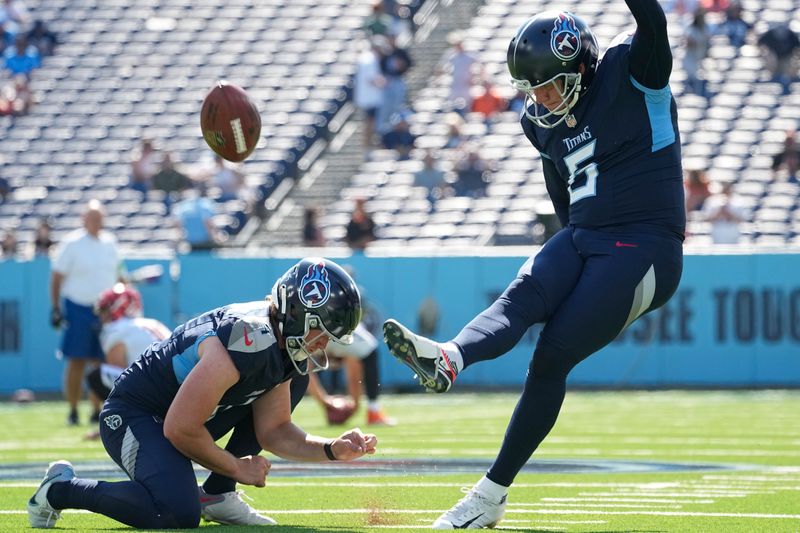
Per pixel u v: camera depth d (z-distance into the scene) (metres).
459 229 64.81
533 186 66.62
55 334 57.78
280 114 75.56
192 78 80.25
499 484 16.80
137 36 84.00
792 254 54.84
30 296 58.03
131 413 16.48
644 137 16.56
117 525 16.94
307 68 79.19
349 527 16.64
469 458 28.08
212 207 62.84
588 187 16.78
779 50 71.56
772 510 18.91
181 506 15.96
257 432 17.27
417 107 74.50
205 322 16.30
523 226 64.06
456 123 71.19
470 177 67.00
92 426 41.09
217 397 15.77
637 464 26.75
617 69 16.58
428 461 27.42
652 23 15.84
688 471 25.19
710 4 74.62
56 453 30.66
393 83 72.69
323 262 15.98
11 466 27.12
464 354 15.50
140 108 78.94
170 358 16.38
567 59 16.31
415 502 19.86
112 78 81.19
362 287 56.12
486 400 51.62
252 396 16.27
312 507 19.42
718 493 21.28
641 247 16.38
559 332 16.27
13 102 79.69
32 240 70.69
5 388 58.16
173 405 15.80
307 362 16.28
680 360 55.62
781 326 54.97
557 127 17.06
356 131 74.94
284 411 17.22
